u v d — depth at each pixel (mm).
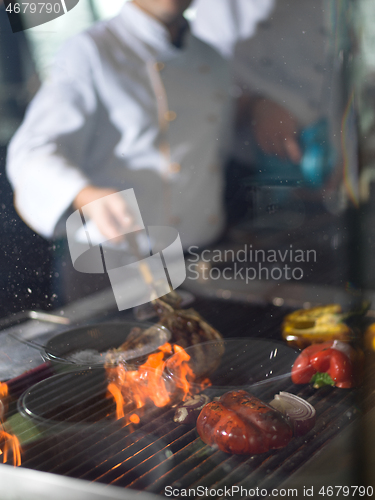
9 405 895
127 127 1360
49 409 877
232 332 1094
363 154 795
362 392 825
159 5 1343
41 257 1171
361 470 728
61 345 990
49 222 1183
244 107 1406
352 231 754
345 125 824
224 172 1392
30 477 793
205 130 1395
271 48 1378
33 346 998
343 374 908
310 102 1335
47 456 817
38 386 914
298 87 1355
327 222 1255
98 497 775
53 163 1215
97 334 1022
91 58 1320
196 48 1411
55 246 1182
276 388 930
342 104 837
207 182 1382
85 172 1272
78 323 1086
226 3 1384
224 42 1414
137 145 1372
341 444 775
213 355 964
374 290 921
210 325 1113
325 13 1318
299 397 892
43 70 1286
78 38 1305
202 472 796
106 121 1353
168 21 1363
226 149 1395
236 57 1411
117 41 1335
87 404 886
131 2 1338
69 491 783
